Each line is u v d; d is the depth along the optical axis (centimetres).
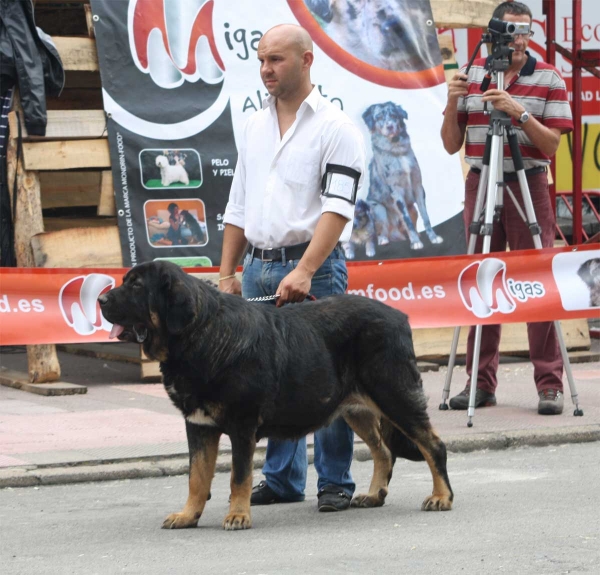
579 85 1875
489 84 1202
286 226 838
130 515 836
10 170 1387
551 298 1232
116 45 1455
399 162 1589
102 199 1438
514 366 1614
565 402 1315
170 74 1480
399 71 1600
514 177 1239
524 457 1067
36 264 1389
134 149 1445
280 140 845
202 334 742
